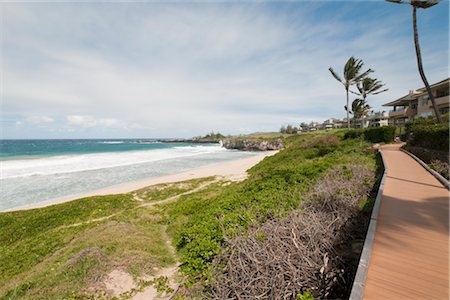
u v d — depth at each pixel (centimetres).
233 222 643
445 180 811
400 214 561
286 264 401
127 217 1051
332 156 1881
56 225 1008
